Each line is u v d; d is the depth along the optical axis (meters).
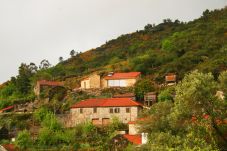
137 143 103.00
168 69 166.00
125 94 149.50
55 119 129.75
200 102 65.56
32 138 125.00
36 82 179.88
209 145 61.16
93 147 111.06
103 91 155.62
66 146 113.88
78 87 176.88
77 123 135.38
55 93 158.75
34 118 143.12
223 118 65.88
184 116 66.44
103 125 128.50
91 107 134.38
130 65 187.62
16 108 161.00
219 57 165.38
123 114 130.62
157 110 77.88
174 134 70.75
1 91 190.62
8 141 129.38
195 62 168.62
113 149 106.69
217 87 67.88
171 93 137.62
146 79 158.62
